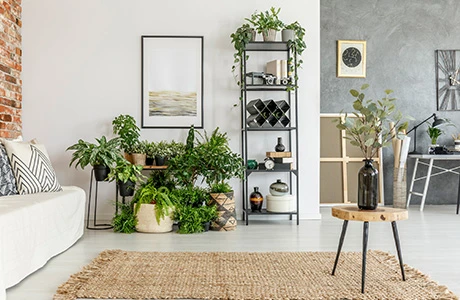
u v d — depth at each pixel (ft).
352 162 24.62
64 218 13.91
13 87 18.45
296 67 18.88
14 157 14.55
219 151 17.80
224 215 17.22
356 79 25.02
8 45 17.93
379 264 11.99
